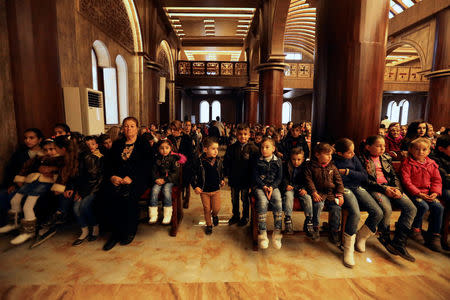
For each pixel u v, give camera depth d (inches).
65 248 101.8
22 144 128.6
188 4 413.7
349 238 91.0
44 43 138.3
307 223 101.7
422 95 866.1
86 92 165.8
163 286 78.2
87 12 211.9
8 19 122.4
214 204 117.4
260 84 375.2
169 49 589.9
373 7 124.0
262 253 99.5
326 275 85.0
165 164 113.3
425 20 434.9
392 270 88.2
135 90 341.7
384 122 339.3
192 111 1017.5
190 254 97.9
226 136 429.4
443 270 88.4
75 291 75.4
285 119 1034.7
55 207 120.8
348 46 127.1
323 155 99.3
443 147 112.1
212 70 703.1
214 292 75.7
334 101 133.5
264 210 98.0
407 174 106.5
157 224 127.3
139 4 326.6
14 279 80.7
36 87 134.6
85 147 111.2
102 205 109.9
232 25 569.3
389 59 868.0
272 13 331.0
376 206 97.3
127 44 316.2
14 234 112.2
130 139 111.2
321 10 138.9
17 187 113.4
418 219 106.5
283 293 75.5
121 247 103.2
